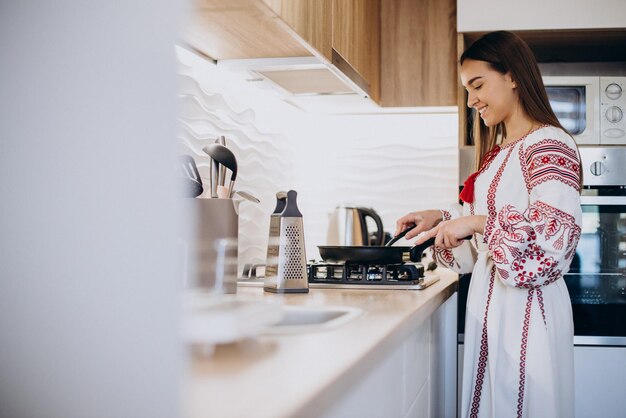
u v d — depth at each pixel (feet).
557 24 8.56
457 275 8.55
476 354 6.13
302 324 4.56
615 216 8.32
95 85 1.53
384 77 9.62
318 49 6.19
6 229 1.53
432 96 9.50
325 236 10.55
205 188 6.97
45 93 1.53
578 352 8.19
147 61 1.57
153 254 1.58
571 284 8.32
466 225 6.01
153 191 1.58
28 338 1.54
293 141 9.77
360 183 10.55
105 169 1.54
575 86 8.51
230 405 1.99
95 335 1.54
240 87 7.82
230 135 7.60
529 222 5.49
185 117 6.54
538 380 5.71
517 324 5.82
